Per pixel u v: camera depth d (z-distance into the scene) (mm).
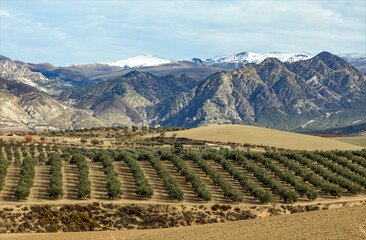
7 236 68312
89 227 78125
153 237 65000
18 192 85062
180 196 90812
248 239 58750
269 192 94500
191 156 133125
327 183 105875
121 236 68125
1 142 178375
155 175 112688
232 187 98812
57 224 77625
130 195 94250
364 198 101625
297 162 137625
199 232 66875
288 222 69188
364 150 158875
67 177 106312
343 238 55312
